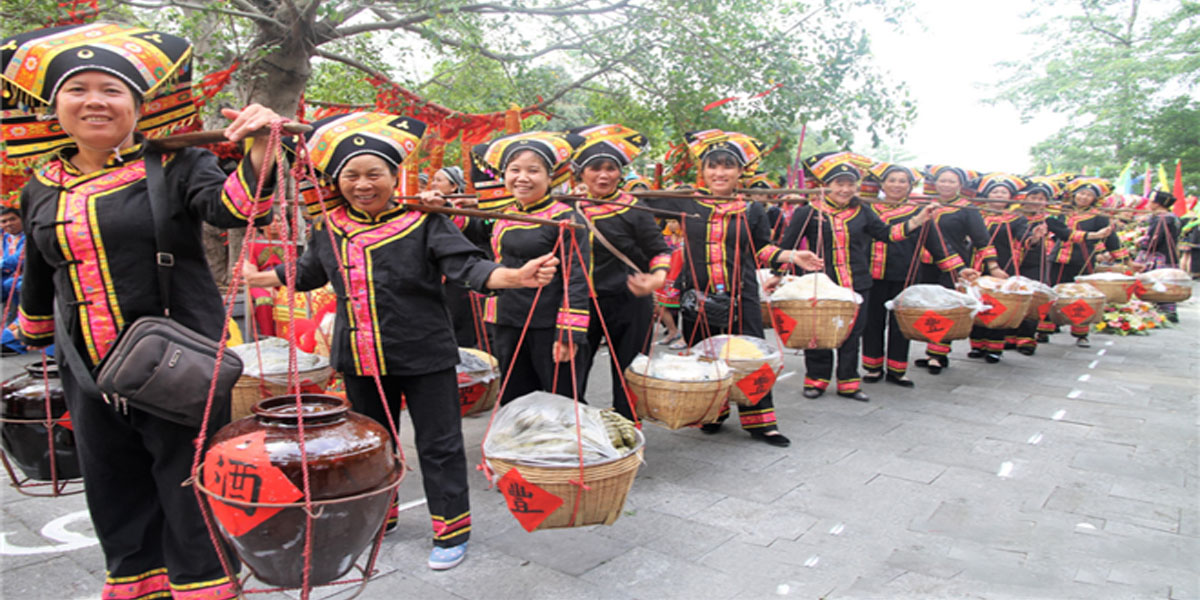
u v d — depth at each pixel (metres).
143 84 2.18
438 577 3.01
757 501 3.84
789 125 8.39
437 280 3.05
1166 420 5.42
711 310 4.59
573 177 4.84
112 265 2.23
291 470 1.85
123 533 2.42
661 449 4.67
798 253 4.79
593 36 8.30
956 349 8.41
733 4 8.22
